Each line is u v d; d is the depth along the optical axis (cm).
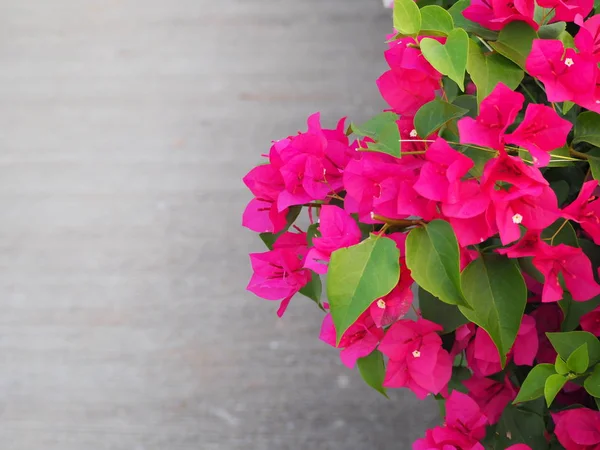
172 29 279
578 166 108
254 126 244
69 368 202
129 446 189
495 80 102
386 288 100
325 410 188
